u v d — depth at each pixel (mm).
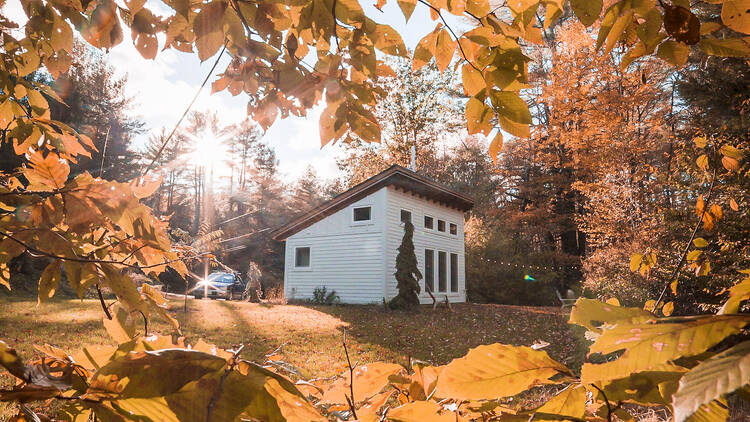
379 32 1062
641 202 12078
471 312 17000
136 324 923
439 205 20875
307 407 527
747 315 359
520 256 26391
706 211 1799
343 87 1190
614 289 10258
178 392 464
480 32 985
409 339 11273
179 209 44375
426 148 32438
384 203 17453
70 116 21406
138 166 26016
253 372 521
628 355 365
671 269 6070
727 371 255
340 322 13383
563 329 12719
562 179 27328
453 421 713
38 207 935
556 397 580
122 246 1077
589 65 18547
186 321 11734
